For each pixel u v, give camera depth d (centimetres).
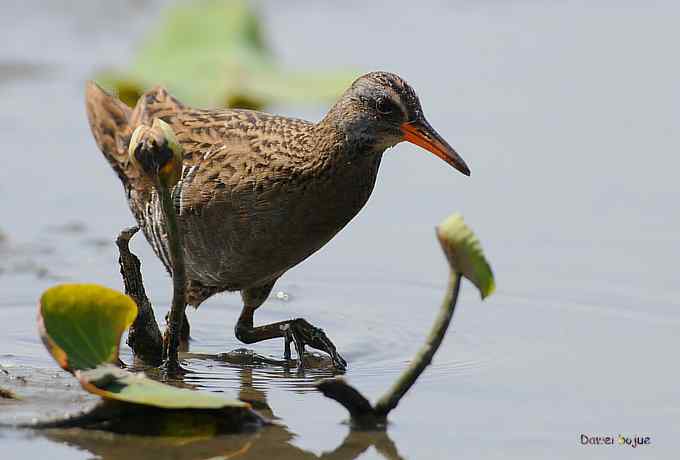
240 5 1881
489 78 1805
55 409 878
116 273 1208
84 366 856
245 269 1074
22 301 1136
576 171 1494
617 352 1037
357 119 1045
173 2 2058
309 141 1048
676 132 1617
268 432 860
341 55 1873
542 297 1167
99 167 1492
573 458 830
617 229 1329
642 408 918
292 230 1058
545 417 900
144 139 885
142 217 1102
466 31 2025
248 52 1825
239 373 1012
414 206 1399
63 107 1669
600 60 1891
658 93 1759
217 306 1195
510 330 1093
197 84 1748
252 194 1046
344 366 1024
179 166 895
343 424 880
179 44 1828
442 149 1061
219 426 856
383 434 864
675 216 1363
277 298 1184
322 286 1212
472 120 1644
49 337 852
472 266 840
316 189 1048
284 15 2098
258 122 1078
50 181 1440
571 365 1008
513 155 1538
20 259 1228
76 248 1269
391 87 1053
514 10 2153
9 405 885
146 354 1028
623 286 1186
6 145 1533
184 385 972
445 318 870
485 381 973
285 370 1025
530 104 1709
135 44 1905
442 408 916
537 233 1320
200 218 1062
